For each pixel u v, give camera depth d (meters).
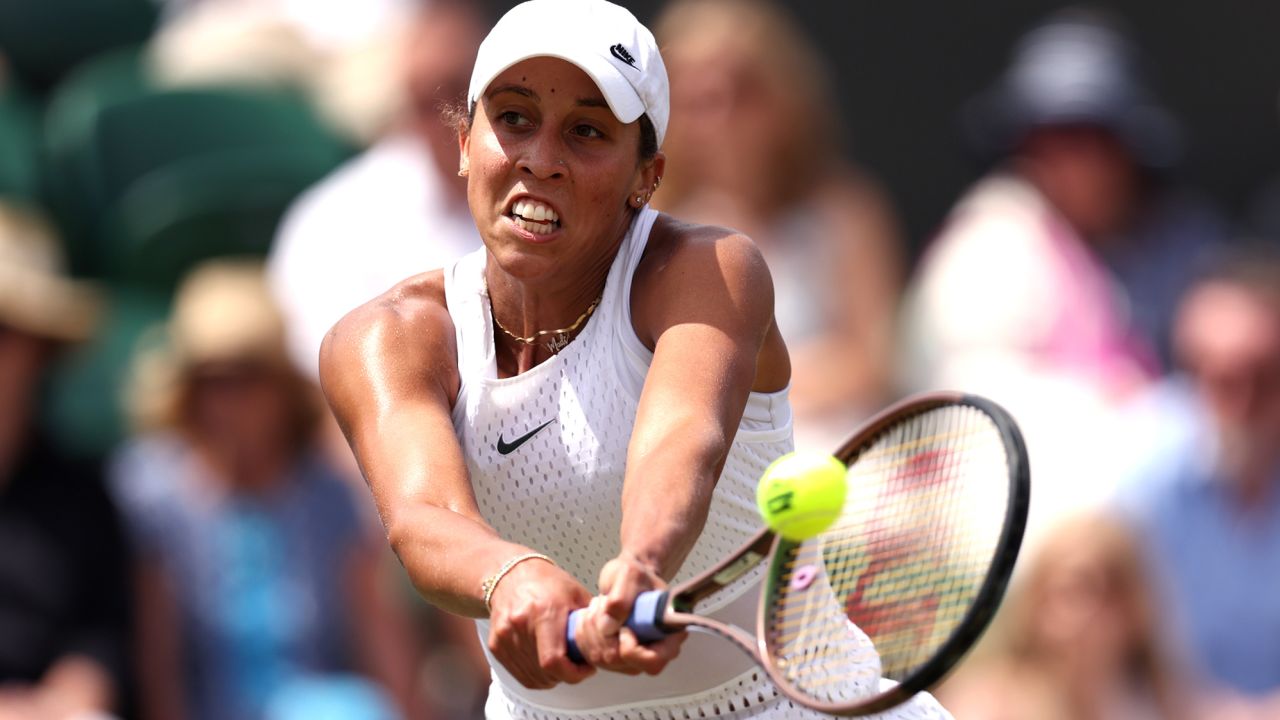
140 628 22.19
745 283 10.58
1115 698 21.88
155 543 22.34
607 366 10.89
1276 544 23.75
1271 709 23.36
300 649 22.11
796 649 11.02
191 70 30.14
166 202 27.58
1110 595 21.83
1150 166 27.94
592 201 10.50
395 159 24.20
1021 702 21.56
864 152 33.72
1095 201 27.22
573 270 10.87
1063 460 24.19
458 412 11.15
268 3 32.22
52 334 22.31
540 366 11.00
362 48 30.39
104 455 26.09
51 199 28.06
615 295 10.86
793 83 23.83
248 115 28.34
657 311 10.68
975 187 30.86
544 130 10.42
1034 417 24.66
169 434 22.75
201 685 22.11
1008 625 21.89
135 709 22.06
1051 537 21.98
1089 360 25.69
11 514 21.83
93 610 21.97
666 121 10.80
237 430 22.22
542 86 10.37
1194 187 33.31
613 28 10.41
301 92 29.98
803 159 23.80
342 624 22.36
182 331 22.66
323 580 22.28
